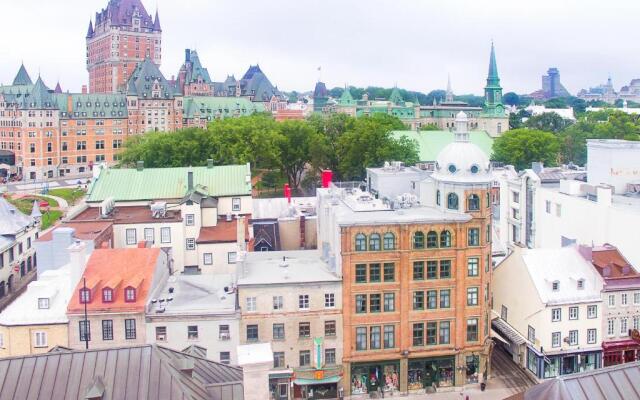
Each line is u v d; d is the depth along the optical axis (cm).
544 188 11719
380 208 8706
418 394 8306
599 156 11781
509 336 9019
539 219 11662
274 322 7969
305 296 8038
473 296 8438
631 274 8831
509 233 12456
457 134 8744
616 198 10831
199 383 4616
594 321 8625
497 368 8969
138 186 11825
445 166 8550
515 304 9144
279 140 19625
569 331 8562
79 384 4241
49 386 4234
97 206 11556
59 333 7581
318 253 9431
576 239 10588
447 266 8350
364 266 8138
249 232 10581
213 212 10975
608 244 9519
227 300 8088
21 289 11825
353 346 8194
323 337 8106
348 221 8000
